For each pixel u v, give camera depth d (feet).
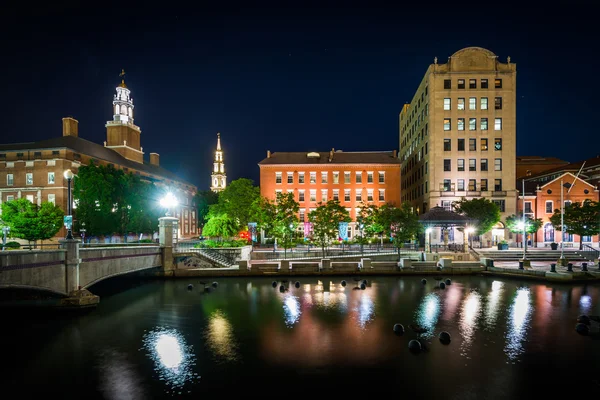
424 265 109.40
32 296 65.98
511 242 174.19
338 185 213.87
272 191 215.31
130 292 86.48
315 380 38.14
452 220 122.93
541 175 232.32
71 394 35.68
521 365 41.81
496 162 183.01
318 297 78.13
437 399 34.32
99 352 46.52
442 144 184.24
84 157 205.46
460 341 49.70
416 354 45.09
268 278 104.12
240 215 193.57
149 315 64.18
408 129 252.42
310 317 61.98
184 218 317.22
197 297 79.41
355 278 98.73
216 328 56.13
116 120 269.44
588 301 73.31
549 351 46.01
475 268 108.06
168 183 290.97
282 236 139.03
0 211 160.35
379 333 53.11
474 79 185.26
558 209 165.89
